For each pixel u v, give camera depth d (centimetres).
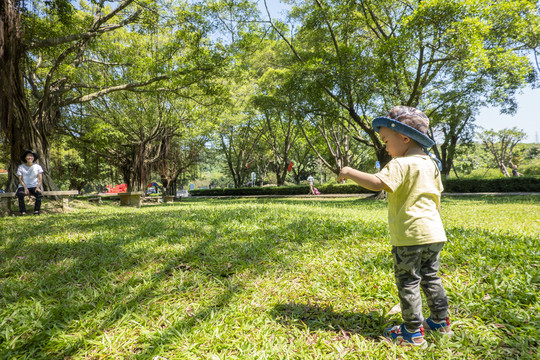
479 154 4588
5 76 828
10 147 984
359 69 1318
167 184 2650
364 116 1541
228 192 3403
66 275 307
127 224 564
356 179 169
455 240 386
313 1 1639
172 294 261
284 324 212
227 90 1435
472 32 998
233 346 188
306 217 582
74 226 550
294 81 1409
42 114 1145
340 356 174
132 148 2366
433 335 187
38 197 815
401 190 173
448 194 1981
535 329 187
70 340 194
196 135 2534
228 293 260
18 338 199
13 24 827
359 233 448
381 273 287
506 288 243
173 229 505
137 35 1606
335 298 250
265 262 340
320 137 2897
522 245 358
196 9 1200
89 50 1495
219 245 396
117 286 279
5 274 310
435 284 182
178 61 1303
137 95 1881
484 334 190
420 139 175
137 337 200
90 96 1247
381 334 198
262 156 4050
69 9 1006
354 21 1365
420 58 1165
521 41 1268
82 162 2870
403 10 1326
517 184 1969
